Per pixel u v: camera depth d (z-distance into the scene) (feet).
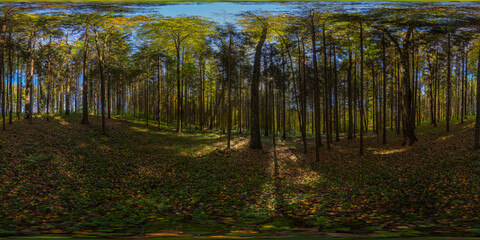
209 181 38.17
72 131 56.29
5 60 68.74
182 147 60.23
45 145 42.75
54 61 75.25
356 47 67.77
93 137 55.31
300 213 22.49
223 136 79.77
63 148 43.65
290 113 121.39
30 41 61.05
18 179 27.66
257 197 30.17
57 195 25.62
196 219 19.72
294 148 65.98
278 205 26.27
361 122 53.98
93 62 90.22
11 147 38.14
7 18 50.75
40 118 70.18
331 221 19.04
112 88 109.60
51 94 88.84
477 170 31.48
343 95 98.58
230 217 20.95
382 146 58.80
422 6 49.24
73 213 20.35
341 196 29.25
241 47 67.36
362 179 36.52
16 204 21.07
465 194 25.11
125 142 58.34
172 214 21.57
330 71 71.36
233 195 30.91
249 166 48.91
